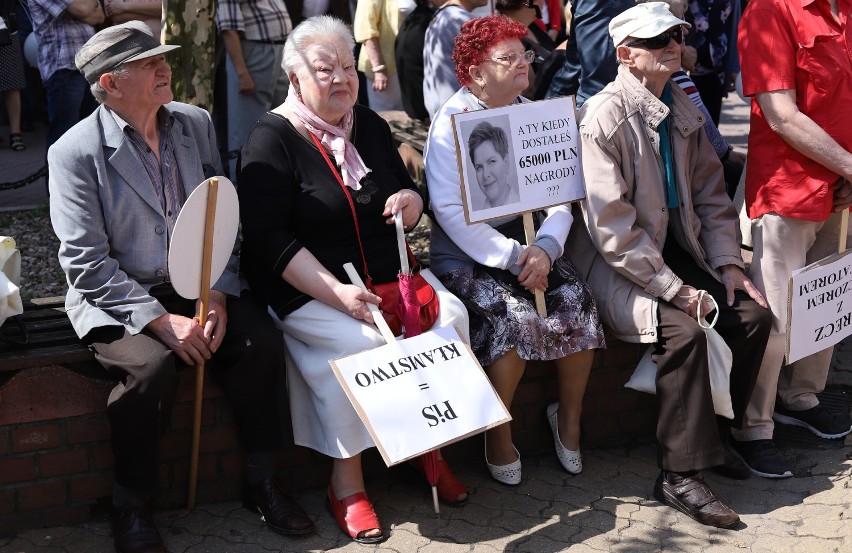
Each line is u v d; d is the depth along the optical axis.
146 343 3.38
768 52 3.87
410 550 3.51
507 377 3.82
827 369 4.33
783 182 3.96
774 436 4.37
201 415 3.69
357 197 3.66
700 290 3.87
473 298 3.86
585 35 4.96
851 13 3.88
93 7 6.50
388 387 3.39
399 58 6.68
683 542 3.56
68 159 3.40
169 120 3.64
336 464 3.65
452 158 3.88
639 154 3.85
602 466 4.14
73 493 3.60
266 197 3.58
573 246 4.09
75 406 3.53
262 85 6.01
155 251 3.54
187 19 5.10
